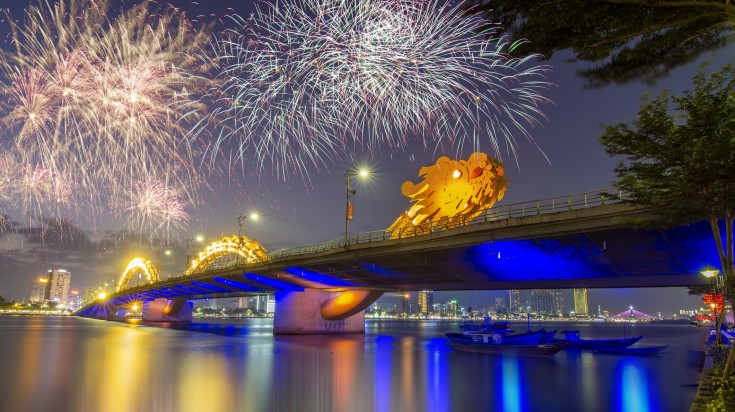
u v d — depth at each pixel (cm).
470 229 4347
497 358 4722
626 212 3316
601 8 922
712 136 1886
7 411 2256
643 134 2050
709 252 3338
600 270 4119
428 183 6825
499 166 6303
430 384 3056
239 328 12400
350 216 5797
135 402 2448
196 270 10875
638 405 2422
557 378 3350
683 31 978
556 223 3762
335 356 4762
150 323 16025
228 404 2409
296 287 7962
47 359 4469
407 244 4984
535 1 941
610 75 1049
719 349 3869
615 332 14400
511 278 4888
